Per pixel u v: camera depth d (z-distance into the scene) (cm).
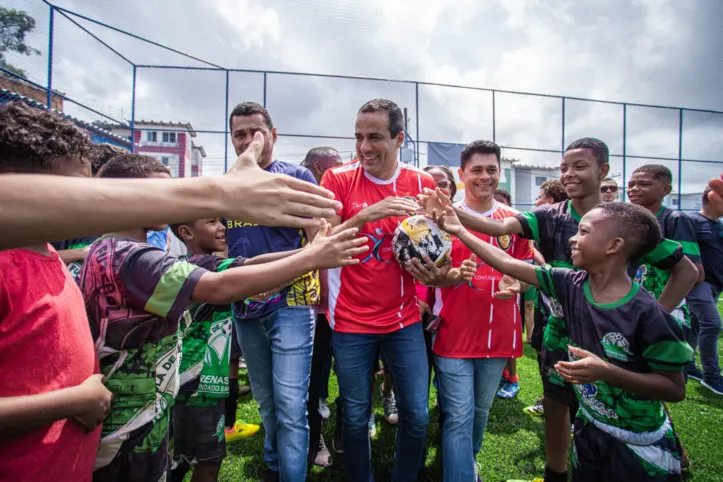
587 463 172
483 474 263
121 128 1080
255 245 243
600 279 168
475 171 254
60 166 107
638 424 158
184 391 190
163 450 144
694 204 2217
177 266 124
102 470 131
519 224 240
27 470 97
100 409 109
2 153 100
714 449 296
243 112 247
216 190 72
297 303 227
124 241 134
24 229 60
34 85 782
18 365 95
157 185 68
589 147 223
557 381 225
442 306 235
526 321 473
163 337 138
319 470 265
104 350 129
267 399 245
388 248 217
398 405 222
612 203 169
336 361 222
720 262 418
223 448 198
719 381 414
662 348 150
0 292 93
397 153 232
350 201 228
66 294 108
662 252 201
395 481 221
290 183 79
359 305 216
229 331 198
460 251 246
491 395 241
